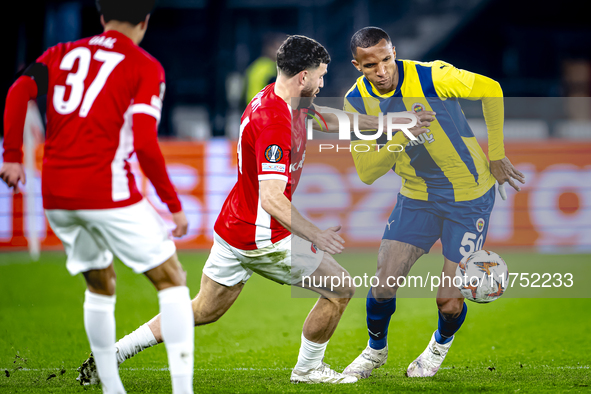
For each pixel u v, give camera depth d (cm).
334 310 945
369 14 4541
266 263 931
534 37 4106
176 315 777
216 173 2641
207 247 2630
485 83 1071
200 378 1041
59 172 759
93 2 4266
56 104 773
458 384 983
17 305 1684
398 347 1305
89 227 772
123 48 777
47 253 2538
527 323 1507
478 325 1499
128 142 777
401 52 4078
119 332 1433
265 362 1180
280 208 859
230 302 990
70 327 1444
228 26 4056
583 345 1288
